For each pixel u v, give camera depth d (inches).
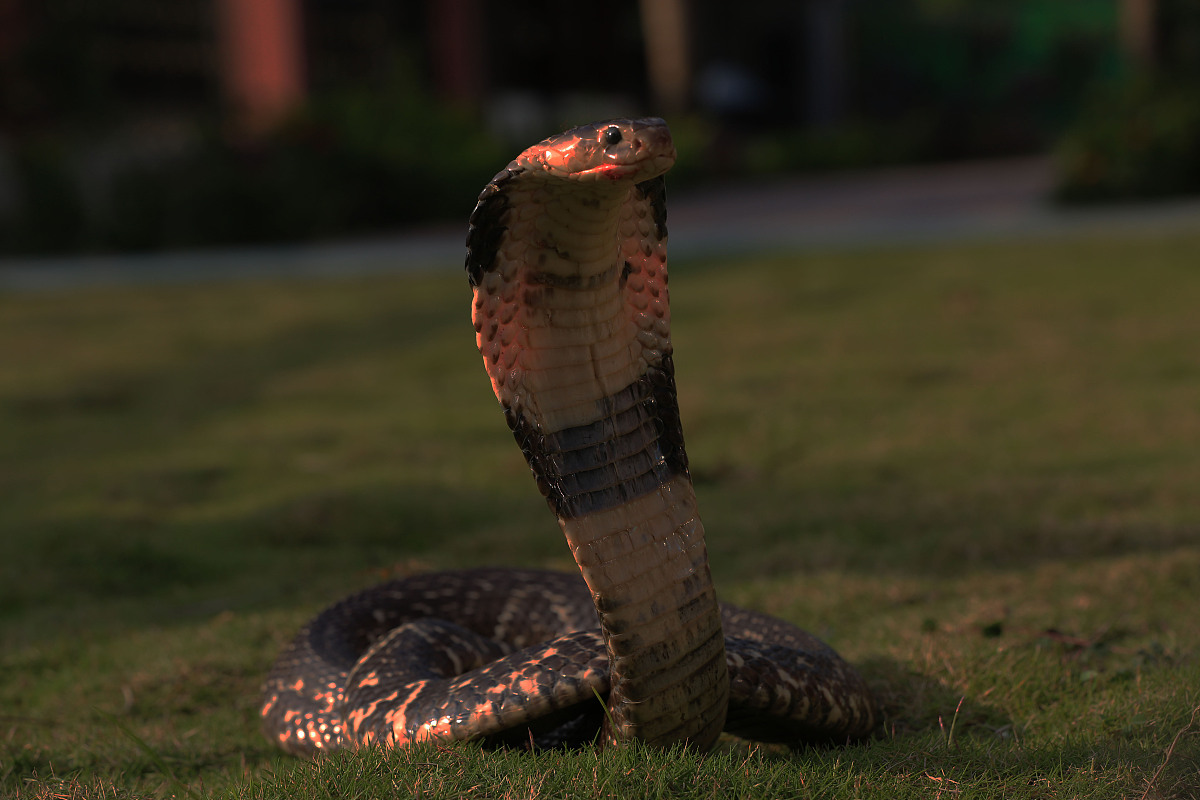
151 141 1148.5
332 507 339.9
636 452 144.0
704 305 673.6
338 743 178.4
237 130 1176.8
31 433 465.4
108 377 560.1
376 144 1229.7
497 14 1662.2
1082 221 916.6
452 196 1264.8
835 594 256.4
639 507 143.4
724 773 143.9
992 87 2196.1
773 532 313.7
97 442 448.8
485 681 158.9
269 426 463.2
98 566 302.8
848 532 311.4
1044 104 2191.2
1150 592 242.2
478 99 1525.6
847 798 143.1
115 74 1316.4
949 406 440.8
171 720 209.8
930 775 149.9
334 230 1155.9
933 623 229.5
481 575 231.1
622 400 143.9
